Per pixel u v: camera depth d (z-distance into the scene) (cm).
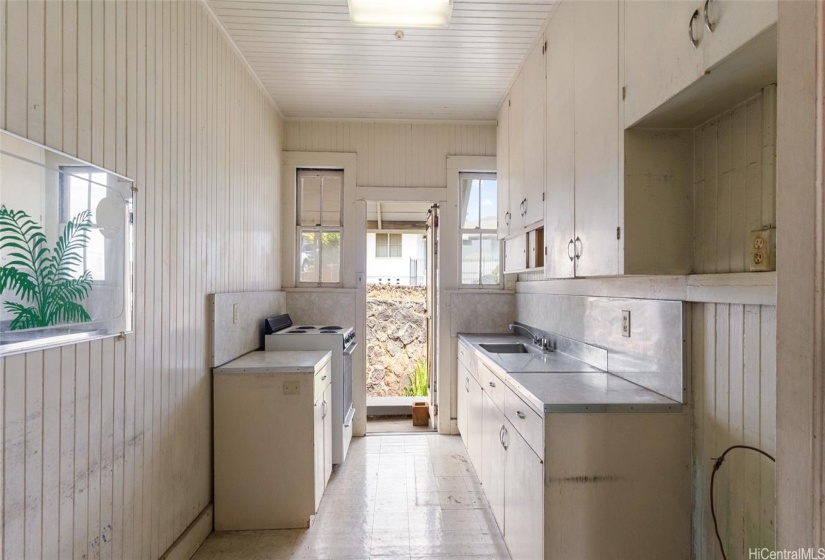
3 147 100
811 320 58
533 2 208
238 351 251
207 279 215
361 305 360
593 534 149
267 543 208
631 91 142
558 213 206
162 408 172
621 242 149
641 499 150
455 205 365
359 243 362
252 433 220
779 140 62
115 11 142
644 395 161
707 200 143
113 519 141
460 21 224
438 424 364
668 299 159
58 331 117
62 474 119
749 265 126
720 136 137
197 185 203
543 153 229
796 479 60
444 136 365
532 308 317
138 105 155
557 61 208
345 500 251
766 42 92
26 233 106
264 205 308
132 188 151
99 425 134
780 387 62
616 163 151
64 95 120
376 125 363
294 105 334
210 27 217
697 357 148
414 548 204
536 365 218
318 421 236
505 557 197
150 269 163
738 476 130
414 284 754
